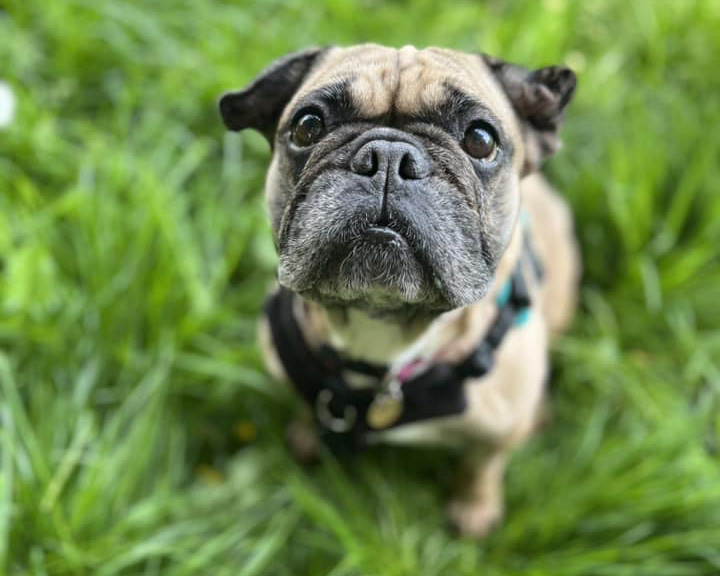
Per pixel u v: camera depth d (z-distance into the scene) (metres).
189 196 0.83
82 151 0.83
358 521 0.72
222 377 0.76
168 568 0.69
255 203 0.83
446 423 0.64
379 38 0.97
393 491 0.75
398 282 0.52
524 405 0.66
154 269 0.77
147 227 0.76
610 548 0.71
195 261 0.78
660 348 0.85
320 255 0.52
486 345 0.61
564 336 0.85
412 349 0.59
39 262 0.74
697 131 0.91
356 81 0.53
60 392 0.72
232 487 0.74
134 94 0.86
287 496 0.74
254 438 0.77
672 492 0.72
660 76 0.99
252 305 0.81
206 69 0.87
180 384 0.76
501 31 0.97
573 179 0.89
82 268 0.76
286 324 0.63
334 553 0.72
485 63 0.59
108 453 0.70
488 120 0.53
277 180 0.56
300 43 0.92
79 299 0.76
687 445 0.75
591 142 0.92
